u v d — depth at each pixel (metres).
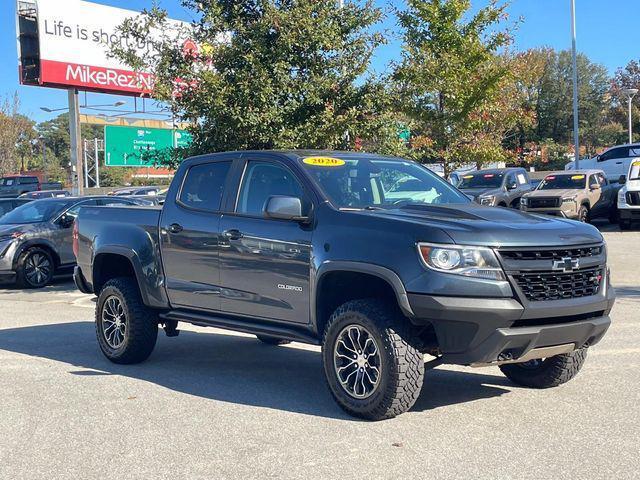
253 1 13.84
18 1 32.00
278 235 6.25
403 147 14.07
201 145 13.65
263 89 12.85
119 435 5.52
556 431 5.39
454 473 4.60
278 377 7.32
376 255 5.47
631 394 6.34
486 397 6.36
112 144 44.94
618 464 4.71
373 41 13.63
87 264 8.27
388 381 5.41
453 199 6.94
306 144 13.12
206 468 4.80
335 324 5.73
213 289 6.87
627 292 11.95
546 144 53.91
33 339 9.48
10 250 14.60
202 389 6.84
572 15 29.88
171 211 7.36
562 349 5.59
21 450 5.25
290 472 4.68
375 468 4.70
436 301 5.15
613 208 23.92
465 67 16.47
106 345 8.02
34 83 31.92
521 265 5.30
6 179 40.16
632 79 57.34
